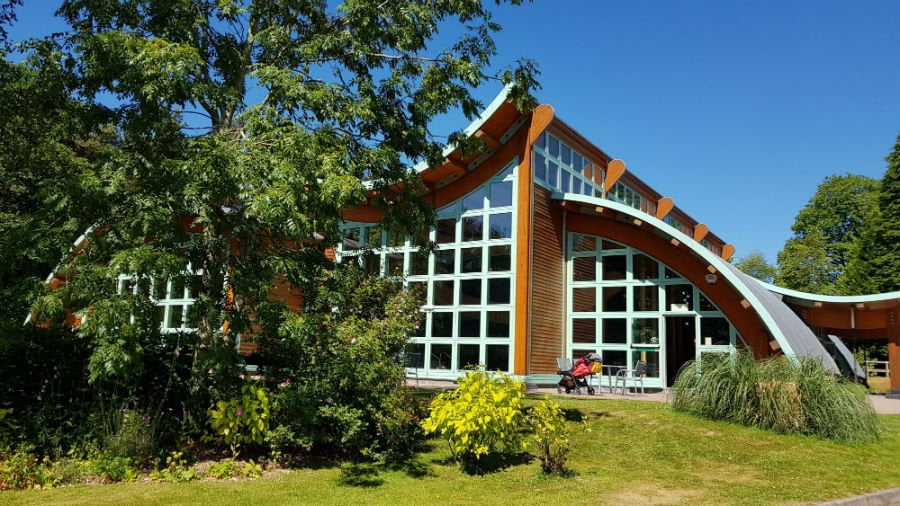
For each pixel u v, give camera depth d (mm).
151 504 6047
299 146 7891
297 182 7449
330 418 8508
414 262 19297
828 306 20016
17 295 7457
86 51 7969
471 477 7777
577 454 9102
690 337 21734
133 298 7344
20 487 6578
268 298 8914
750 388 10508
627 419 10797
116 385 8336
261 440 8133
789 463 8523
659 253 17938
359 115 9297
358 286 10180
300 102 8773
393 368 9109
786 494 7078
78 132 9414
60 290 7254
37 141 11594
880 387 25750
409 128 10883
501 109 17188
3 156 14109
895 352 18531
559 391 15953
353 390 8859
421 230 11602
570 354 18828
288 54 10023
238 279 8281
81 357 8398
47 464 7273
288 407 8148
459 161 18531
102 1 8820
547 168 18828
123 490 6570
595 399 13602
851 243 41125
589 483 7500
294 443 8281
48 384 8141
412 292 10781
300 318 8258
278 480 7367
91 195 7254
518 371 16797
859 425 9961
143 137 8336
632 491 7129
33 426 7574
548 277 18406
